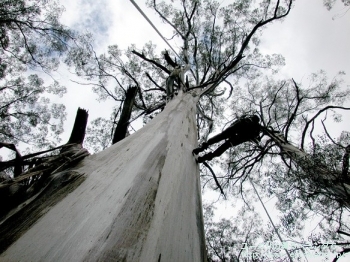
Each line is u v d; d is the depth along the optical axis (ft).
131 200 3.19
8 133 30.78
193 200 5.35
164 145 6.06
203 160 8.69
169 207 3.80
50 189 3.62
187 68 26.35
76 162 4.59
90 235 2.42
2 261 2.14
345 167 15.51
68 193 3.37
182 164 6.13
